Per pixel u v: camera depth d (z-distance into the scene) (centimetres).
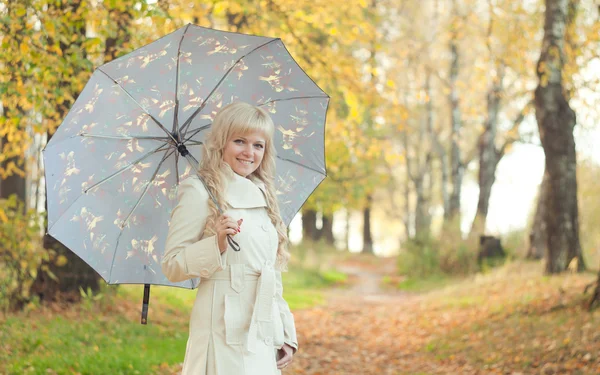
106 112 320
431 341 1009
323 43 1193
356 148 1170
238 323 286
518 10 1224
